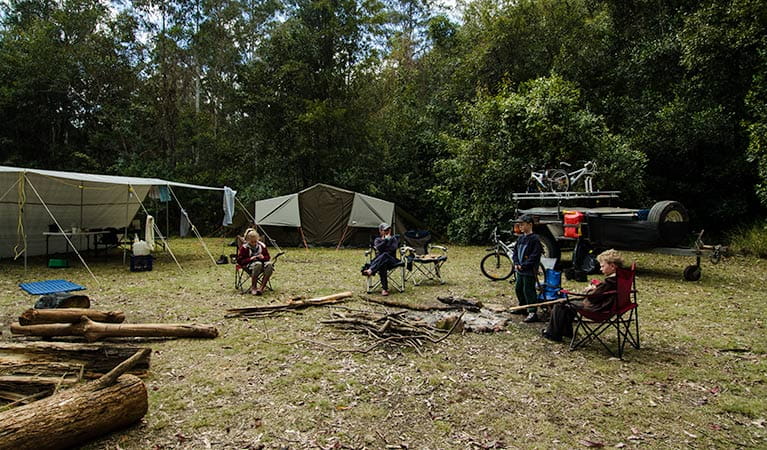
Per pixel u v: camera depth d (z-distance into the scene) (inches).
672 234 293.0
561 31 580.7
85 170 690.2
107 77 693.3
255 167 672.4
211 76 745.6
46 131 697.0
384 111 693.9
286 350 161.9
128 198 457.1
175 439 102.7
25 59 653.3
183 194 703.7
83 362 125.8
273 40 629.3
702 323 202.1
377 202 514.3
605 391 130.0
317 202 522.3
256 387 130.9
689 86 504.4
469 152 506.6
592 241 309.0
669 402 123.3
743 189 515.2
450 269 356.2
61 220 448.5
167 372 141.0
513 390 130.1
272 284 291.9
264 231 511.5
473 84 615.8
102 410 99.6
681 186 543.5
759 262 387.9
